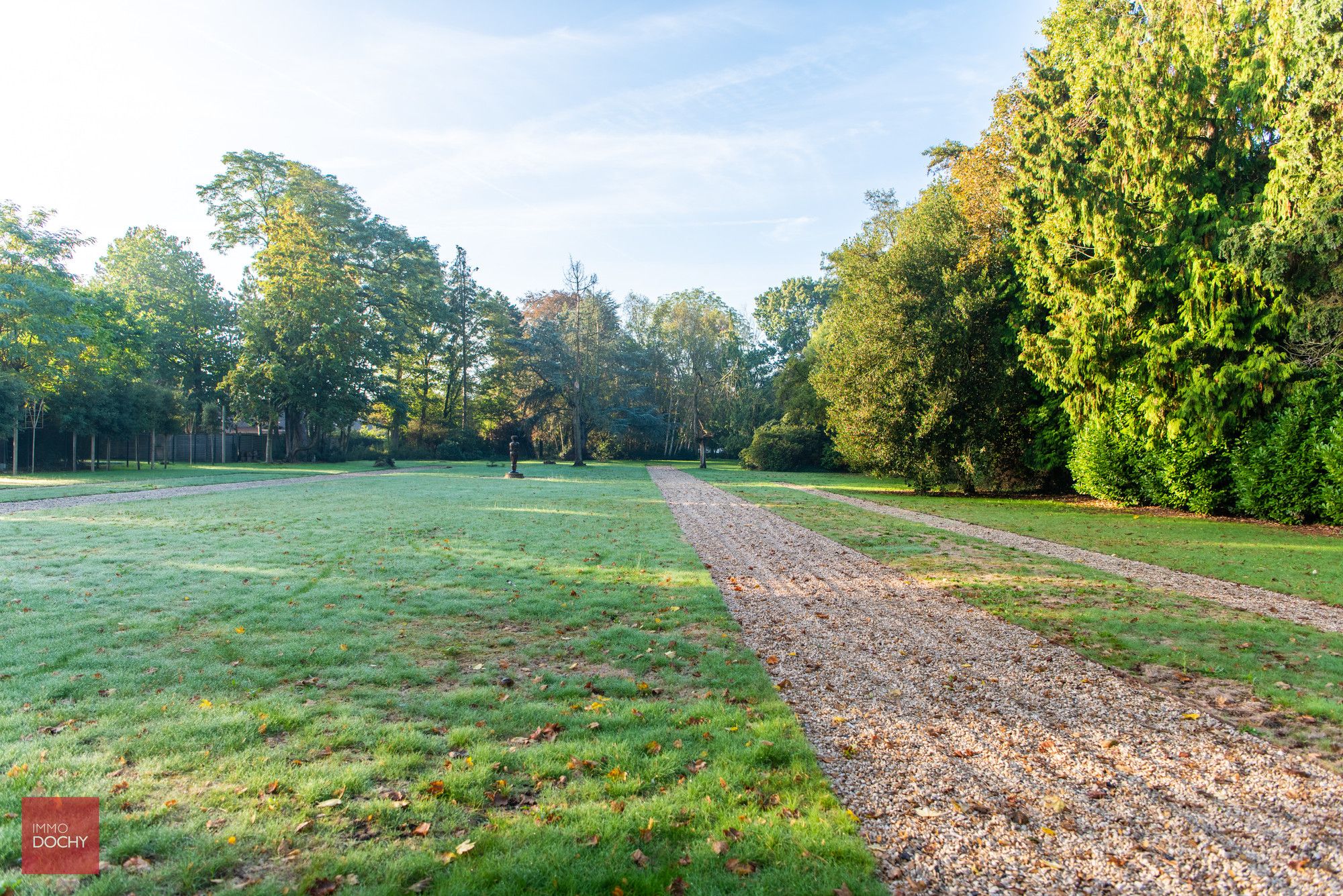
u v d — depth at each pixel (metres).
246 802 3.35
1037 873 2.94
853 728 4.43
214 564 9.09
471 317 59.62
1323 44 13.73
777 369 78.00
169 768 3.66
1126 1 18.86
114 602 6.98
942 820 3.35
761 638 6.42
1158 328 17.02
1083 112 19.11
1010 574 9.73
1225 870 2.98
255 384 42.25
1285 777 3.85
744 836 3.16
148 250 47.75
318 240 43.62
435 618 6.75
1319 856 3.09
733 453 62.41
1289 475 15.95
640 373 60.16
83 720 4.23
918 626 6.95
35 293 29.78
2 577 8.11
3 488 21.09
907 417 23.95
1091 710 4.79
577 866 2.91
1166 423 17.80
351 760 3.82
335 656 5.54
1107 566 10.48
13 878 2.72
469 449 56.78
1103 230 17.39
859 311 26.16
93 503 16.64
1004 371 23.17
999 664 5.75
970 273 23.94
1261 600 8.23
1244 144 17.02
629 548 11.30
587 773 3.73
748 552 11.41
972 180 24.55
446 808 3.34
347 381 45.69
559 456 60.41
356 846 3.03
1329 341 15.17
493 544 11.33
